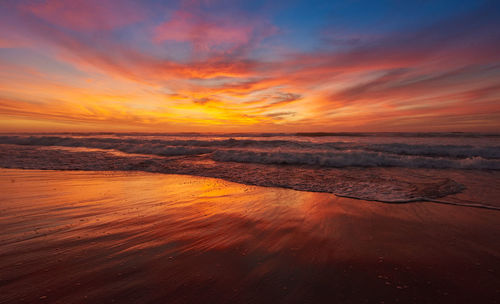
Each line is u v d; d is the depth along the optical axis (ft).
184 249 7.79
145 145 46.52
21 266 6.48
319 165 28.09
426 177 20.84
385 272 6.48
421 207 12.61
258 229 9.66
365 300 5.31
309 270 6.57
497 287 5.79
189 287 5.70
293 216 11.27
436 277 6.25
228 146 48.06
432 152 38.04
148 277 6.10
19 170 24.38
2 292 5.32
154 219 10.72
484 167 24.76
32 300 5.08
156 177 21.76
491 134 83.41
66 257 7.06
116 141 56.34
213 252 7.61
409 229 9.67
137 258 7.11
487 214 11.46
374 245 8.21
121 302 5.09
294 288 5.74
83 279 5.94
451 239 8.70
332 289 5.70
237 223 10.33
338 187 17.53
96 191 16.07
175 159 33.19
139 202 13.55
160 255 7.34
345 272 6.48
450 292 5.61
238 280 6.04
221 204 13.29
